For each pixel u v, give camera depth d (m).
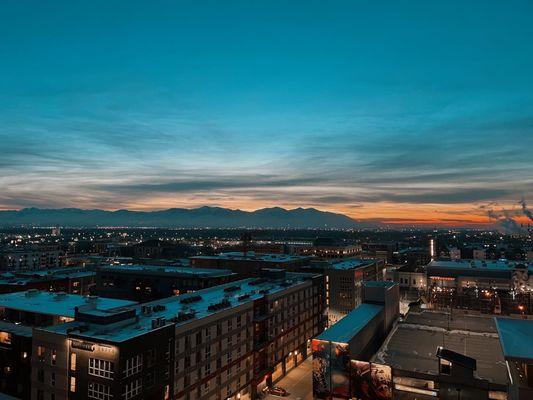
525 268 181.00
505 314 131.38
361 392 74.38
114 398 61.41
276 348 108.75
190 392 77.06
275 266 168.88
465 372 67.94
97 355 63.69
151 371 67.56
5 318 88.19
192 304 95.75
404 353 81.75
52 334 69.19
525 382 50.97
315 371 78.19
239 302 97.25
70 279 157.62
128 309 75.00
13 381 76.38
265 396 98.06
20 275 159.88
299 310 124.25
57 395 68.00
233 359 90.06
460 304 153.25
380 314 101.88
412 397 71.12
